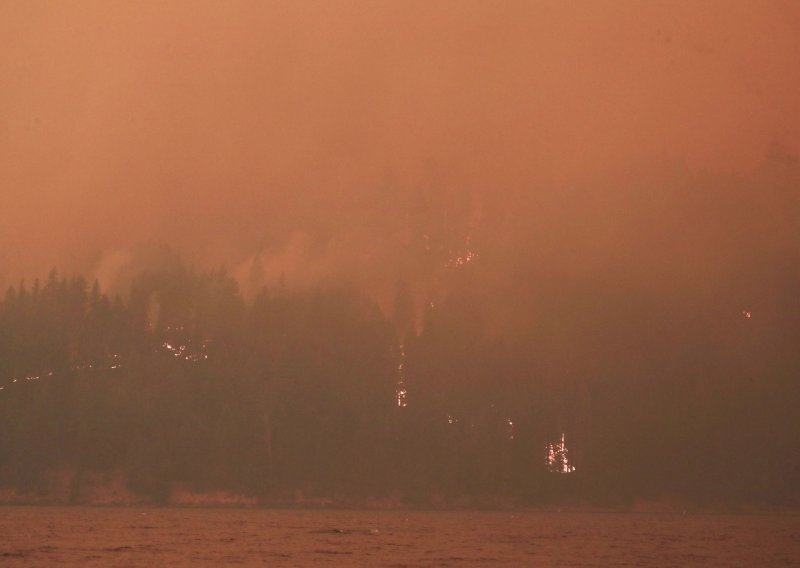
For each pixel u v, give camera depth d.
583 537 145.38
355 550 107.12
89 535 122.75
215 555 95.75
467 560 97.12
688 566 94.94
